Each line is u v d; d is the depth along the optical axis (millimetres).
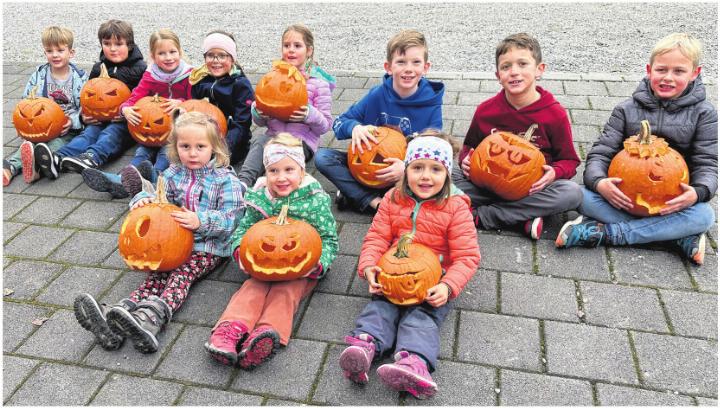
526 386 2801
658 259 3695
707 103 3867
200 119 3619
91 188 4730
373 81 6934
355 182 4266
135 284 3617
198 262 3500
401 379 2627
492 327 3174
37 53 8562
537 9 9891
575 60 7285
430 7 10484
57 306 3422
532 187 3824
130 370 2949
